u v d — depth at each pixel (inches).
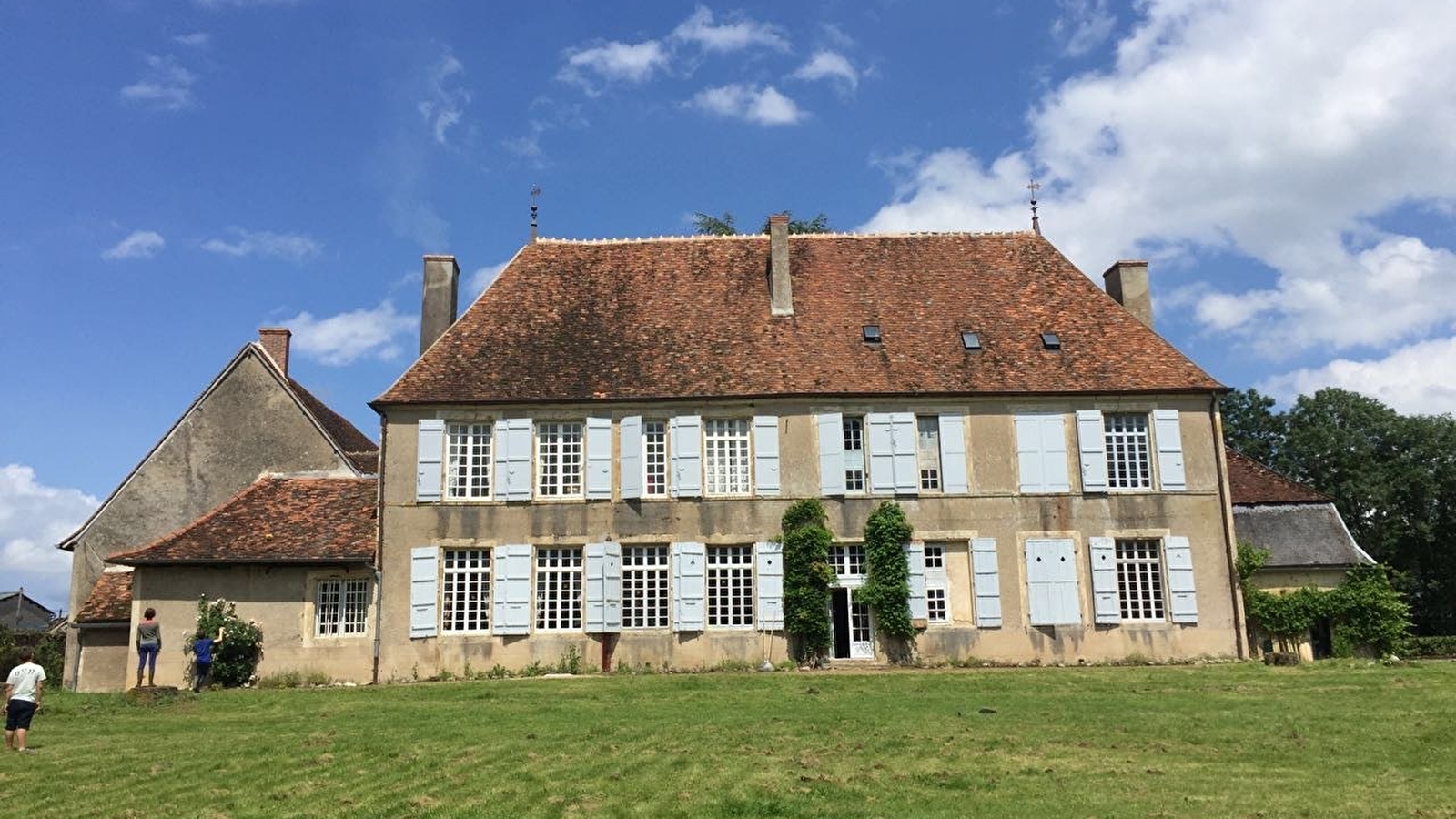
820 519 1035.9
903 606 1021.2
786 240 1178.0
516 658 1018.7
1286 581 1142.3
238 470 1181.1
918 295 1178.0
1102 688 837.8
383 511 1043.9
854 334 1124.5
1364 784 511.5
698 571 1031.0
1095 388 1065.5
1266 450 2064.5
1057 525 1046.4
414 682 997.8
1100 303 1165.1
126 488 1184.2
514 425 1058.1
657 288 1184.8
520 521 1043.3
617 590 1029.2
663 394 1057.5
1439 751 591.8
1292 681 862.5
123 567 1161.4
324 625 1031.6
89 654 1088.8
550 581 1040.8
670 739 618.2
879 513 1035.9
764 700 785.6
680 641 1022.4
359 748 605.0
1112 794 486.9
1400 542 1957.4
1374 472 1932.8
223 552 1026.1
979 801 470.9
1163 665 994.7
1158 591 1050.7
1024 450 1058.1
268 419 1192.2
